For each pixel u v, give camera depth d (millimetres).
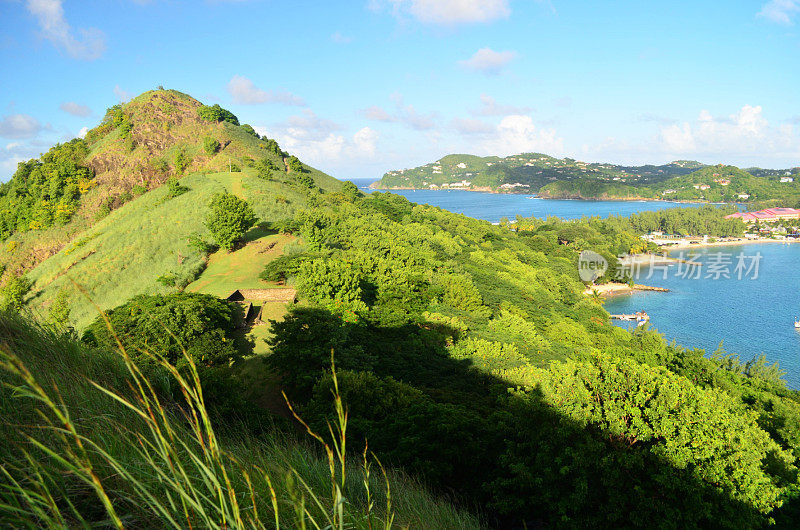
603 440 14297
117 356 5734
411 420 17969
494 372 33531
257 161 137625
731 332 89312
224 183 106375
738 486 12453
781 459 17109
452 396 26219
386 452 16234
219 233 61906
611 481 12789
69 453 1771
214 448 1969
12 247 96188
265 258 62500
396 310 45594
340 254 63594
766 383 36438
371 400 21234
